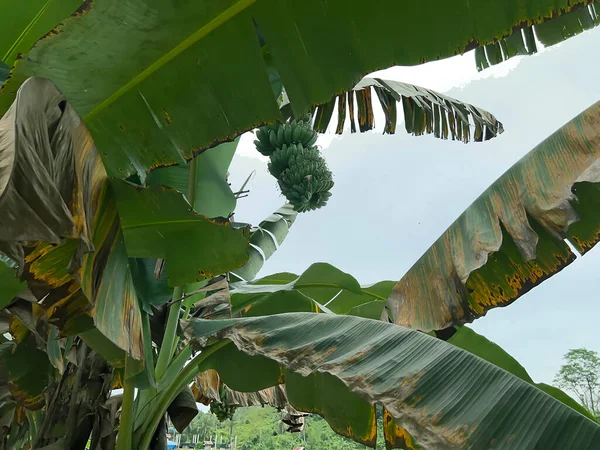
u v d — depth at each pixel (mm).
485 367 1026
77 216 916
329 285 2309
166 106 1324
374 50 1195
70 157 962
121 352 1539
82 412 1656
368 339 1212
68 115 999
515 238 1320
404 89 2416
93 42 1199
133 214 1381
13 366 1897
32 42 1521
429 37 1153
